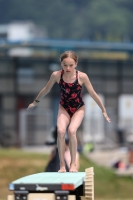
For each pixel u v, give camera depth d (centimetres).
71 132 1855
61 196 1393
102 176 5147
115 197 4619
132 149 6825
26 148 7331
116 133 7462
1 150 5769
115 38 17275
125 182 5053
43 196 1407
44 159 5300
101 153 6594
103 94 8075
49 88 1914
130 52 8288
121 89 8175
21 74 7850
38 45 7738
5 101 7788
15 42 7650
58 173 1712
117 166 6072
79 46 7912
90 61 8075
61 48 7869
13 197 1411
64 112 1911
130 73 8250
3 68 7806
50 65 7950
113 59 8169
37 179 1493
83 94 7681
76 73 1864
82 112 1914
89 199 1602
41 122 7550
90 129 7369
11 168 4991
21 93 7844
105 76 8125
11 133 7650
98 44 8094
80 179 1517
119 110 7950
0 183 4728
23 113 7481
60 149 1867
